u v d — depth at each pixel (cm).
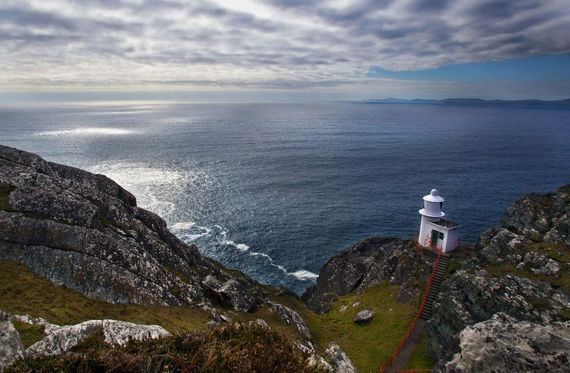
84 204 3631
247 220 9662
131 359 1007
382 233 8856
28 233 3189
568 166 15825
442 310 3541
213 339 1141
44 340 1471
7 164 3962
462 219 9362
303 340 3538
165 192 12025
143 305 3070
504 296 3072
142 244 3925
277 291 5134
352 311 4803
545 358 1493
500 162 17012
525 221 4188
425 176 14312
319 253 7962
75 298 2820
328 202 11100
